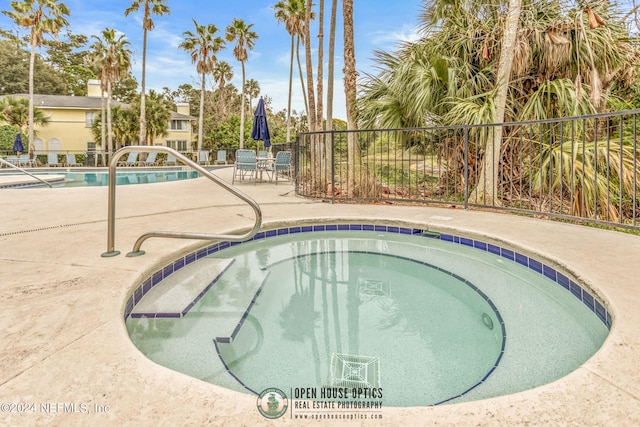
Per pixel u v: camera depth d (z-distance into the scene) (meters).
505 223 3.13
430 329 1.65
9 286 1.60
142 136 17.73
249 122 25.80
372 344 1.51
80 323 1.26
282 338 1.55
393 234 3.38
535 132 4.28
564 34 4.25
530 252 2.25
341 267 2.58
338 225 3.46
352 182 5.07
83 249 2.21
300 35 18.03
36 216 3.32
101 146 19.06
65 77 29.19
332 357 1.40
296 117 37.25
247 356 1.40
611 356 1.06
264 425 0.79
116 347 1.11
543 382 1.22
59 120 20.72
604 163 3.67
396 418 0.81
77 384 0.92
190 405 0.85
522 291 2.11
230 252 2.87
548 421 0.79
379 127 4.90
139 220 3.15
